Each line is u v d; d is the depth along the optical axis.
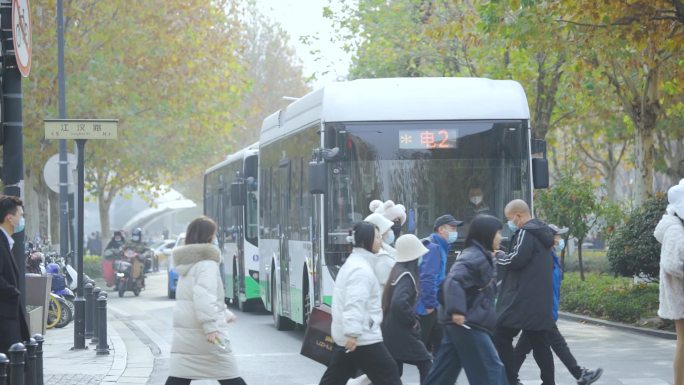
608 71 33.44
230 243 35.31
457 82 19.36
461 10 36.22
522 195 18.84
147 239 91.06
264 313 32.56
